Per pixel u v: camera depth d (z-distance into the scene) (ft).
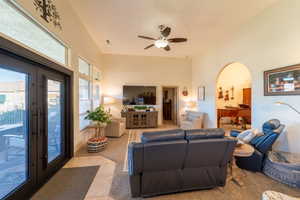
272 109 10.14
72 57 10.15
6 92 5.43
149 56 21.81
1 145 5.28
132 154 5.31
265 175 7.67
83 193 6.31
